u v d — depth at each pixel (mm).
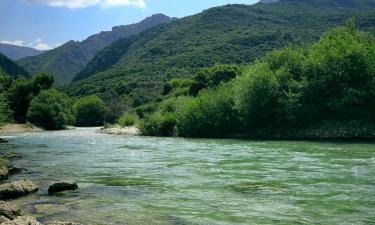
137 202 17531
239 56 174250
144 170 27250
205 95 69375
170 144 50312
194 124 67500
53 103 111562
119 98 157500
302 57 66438
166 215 15211
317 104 60094
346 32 65000
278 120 61719
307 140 51250
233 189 19828
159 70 185625
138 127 79125
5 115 67562
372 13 175625
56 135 77938
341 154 33719
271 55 68312
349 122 56156
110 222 14336
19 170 27359
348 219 14156
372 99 55906
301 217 14523
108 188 20859
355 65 57281
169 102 81750
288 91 62094
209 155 35688
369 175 22812
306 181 21359
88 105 140875
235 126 65812
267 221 14133
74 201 17875
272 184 20781
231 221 14242
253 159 31594
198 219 14594
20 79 123875
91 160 33625
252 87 62781
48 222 14383
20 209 15438
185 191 19688
